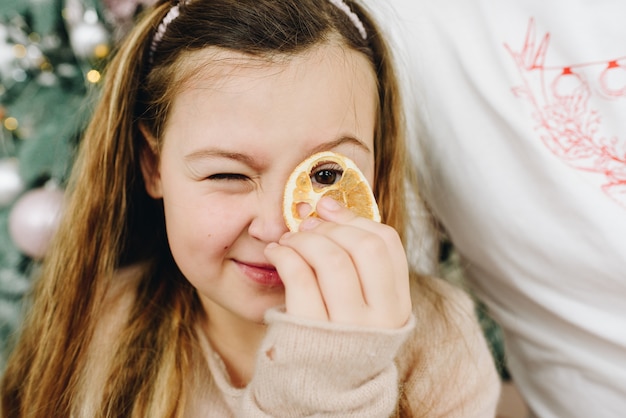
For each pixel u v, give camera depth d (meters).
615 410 0.45
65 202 0.52
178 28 0.40
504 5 0.43
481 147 0.45
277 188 0.36
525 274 0.46
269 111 0.34
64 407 0.46
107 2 0.61
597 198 0.41
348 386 0.32
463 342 0.45
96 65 0.62
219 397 0.44
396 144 0.46
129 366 0.45
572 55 0.42
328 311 0.33
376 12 0.48
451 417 0.43
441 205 0.49
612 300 0.43
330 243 0.33
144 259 0.51
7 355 0.63
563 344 0.46
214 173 0.36
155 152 0.43
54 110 0.70
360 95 0.39
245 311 0.39
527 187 0.43
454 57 0.45
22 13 0.66
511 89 0.43
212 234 0.37
